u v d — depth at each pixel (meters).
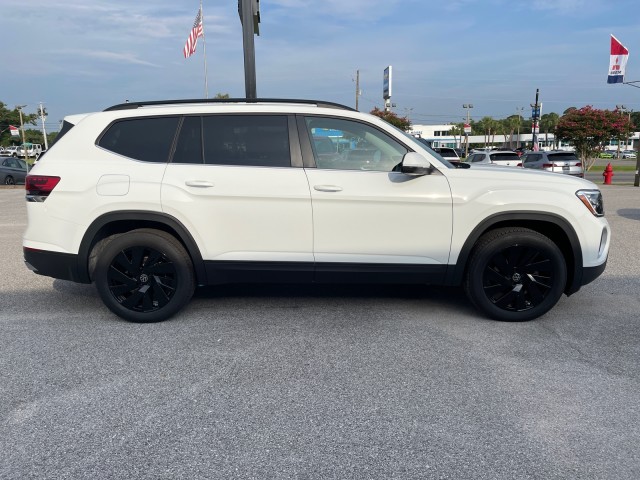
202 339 4.06
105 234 4.44
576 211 4.21
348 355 3.75
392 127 4.36
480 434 2.75
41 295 5.27
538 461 2.52
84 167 4.28
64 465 2.50
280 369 3.52
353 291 5.36
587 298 5.10
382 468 2.47
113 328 4.32
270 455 2.58
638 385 3.29
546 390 3.22
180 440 2.70
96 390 3.23
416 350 3.84
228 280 4.40
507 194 4.19
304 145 4.29
